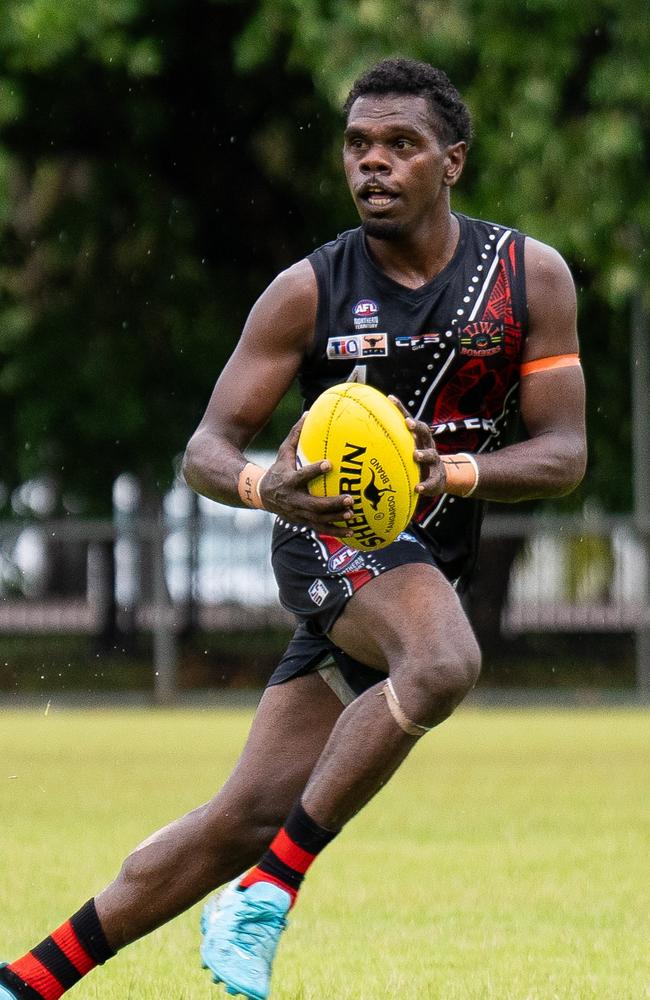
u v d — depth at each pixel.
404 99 13.14
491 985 15.70
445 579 13.02
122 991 15.62
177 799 32.25
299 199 65.69
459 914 19.94
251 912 12.42
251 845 13.37
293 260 67.75
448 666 12.15
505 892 21.48
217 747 44.00
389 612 12.68
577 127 56.62
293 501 12.32
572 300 13.71
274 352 13.60
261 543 67.00
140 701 65.38
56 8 56.09
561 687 66.50
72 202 64.56
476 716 58.75
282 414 62.31
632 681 66.25
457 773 37.69
